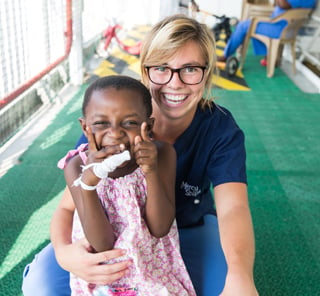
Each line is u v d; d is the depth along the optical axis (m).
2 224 2.15
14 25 2.98
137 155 1.03
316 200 2.54
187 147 1.37
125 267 1.15
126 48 5.52
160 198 1.10
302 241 2.17
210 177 1.35
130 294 1.19
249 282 1.06
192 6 3.08
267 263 2.00
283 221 2.32
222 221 1.21
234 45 5.24
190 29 1.24
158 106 1.35
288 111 4.06
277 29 5.02
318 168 2.94
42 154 2.88
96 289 1.20
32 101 3.57
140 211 1.16
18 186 2.50
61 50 4.16
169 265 1.22
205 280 1.32
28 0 3.25
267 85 4.89
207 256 1.39
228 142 1.34
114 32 5.53
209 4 8.47
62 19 4.07
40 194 2.44
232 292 1.05
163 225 1.13
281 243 2.15
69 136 3.19
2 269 1.86
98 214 1.07
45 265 1.35
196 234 1.47
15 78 3.09
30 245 2.02
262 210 2.41
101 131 1.06
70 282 1.25
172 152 1.23
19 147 2.97
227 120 1.39
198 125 1.37
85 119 1.11
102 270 1.13
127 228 1.14
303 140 3.40
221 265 1.35
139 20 8.12
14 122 3.20
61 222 1.33
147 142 1.04
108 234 1.11
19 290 1.75
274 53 5.13
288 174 2.83
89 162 1.03
